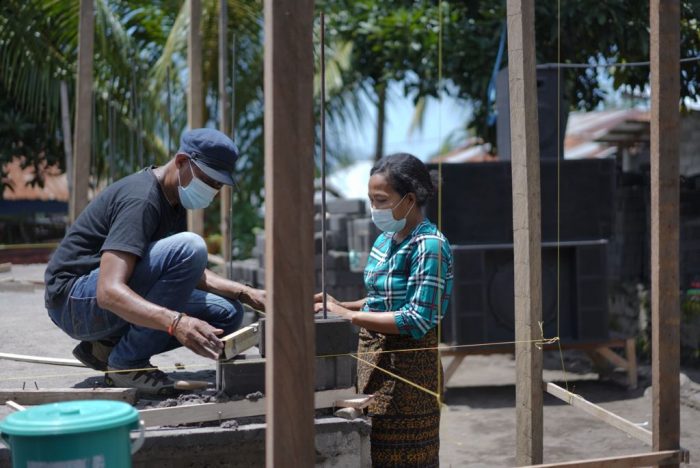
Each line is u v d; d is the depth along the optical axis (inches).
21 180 537.3
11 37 424.5
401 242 130.7
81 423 85.6
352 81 465.1
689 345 300.5
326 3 429.4
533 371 139.9
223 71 283.3
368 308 134.4
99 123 430.3
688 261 307.1
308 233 89.3
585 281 277.9
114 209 127.8
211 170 125.3
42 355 169.9
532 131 138.0
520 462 142.5
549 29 342.0
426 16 378.6
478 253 273.7
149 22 466.3
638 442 219.3
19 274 340.8
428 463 130.3
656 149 117.7
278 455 88.4
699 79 297.3
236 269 357.7
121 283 119.0
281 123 87.7
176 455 114.4
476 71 367.9
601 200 279.3
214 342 117.0
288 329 88.5
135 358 129.5
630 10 328.5
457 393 294.5
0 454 106.2
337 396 126.2
